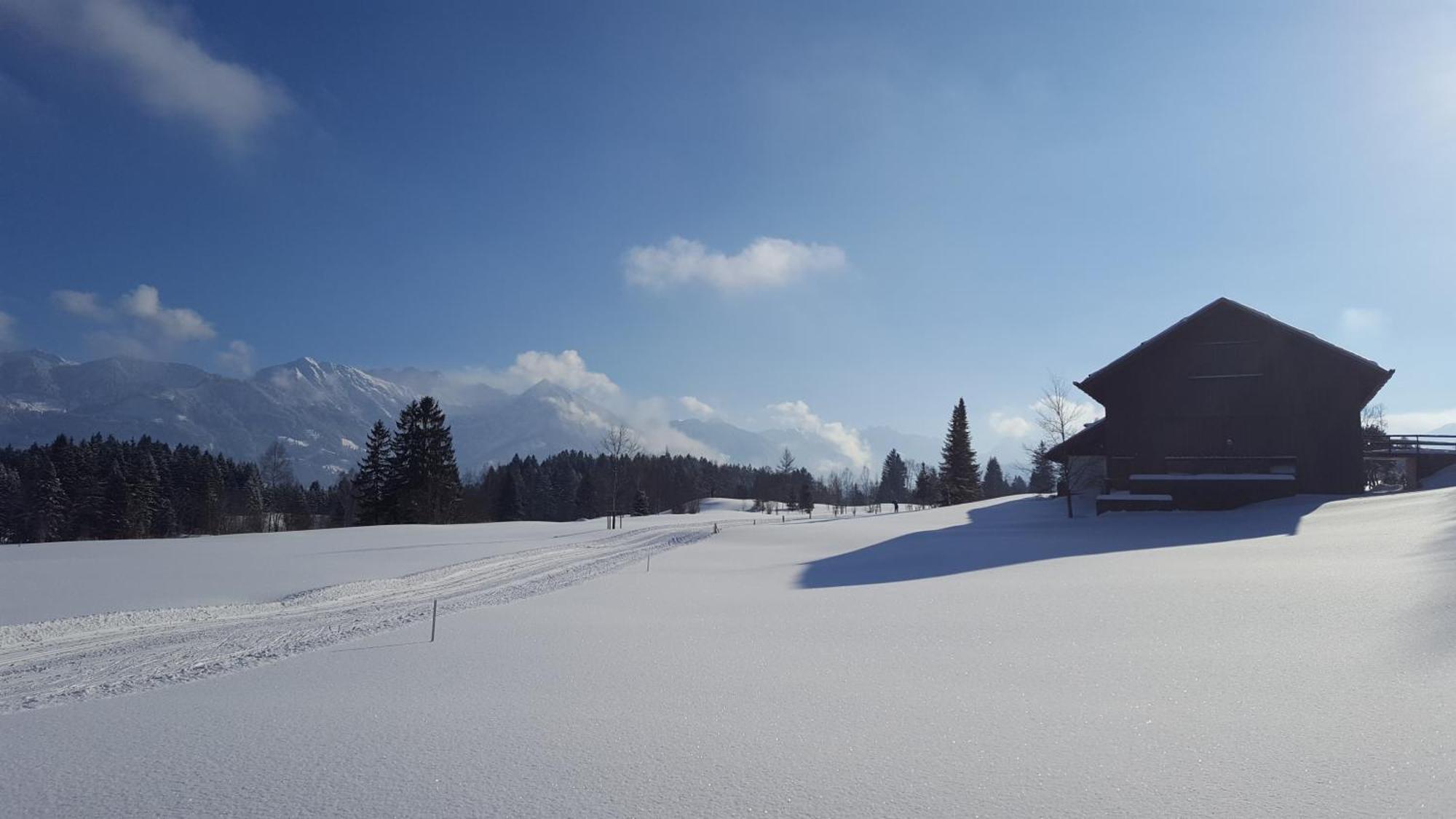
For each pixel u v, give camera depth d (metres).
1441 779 4.30
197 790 4.78
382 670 8.80
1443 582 9.97
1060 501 43.84
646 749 5.38
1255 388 32.50
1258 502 31.22
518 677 8.05
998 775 4.66
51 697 8.30
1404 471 40.66
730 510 127.19
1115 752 5.00
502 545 34.72
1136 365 34.00
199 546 33.62
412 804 4.45
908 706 6.34
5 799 4.71
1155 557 16.97
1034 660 7.79
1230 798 4.19
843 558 24.31
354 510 101.94
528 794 4.57
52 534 77.56
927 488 115.56
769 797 4.42
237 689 8.10
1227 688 6.36
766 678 7.54
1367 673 6.51
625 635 10.61
